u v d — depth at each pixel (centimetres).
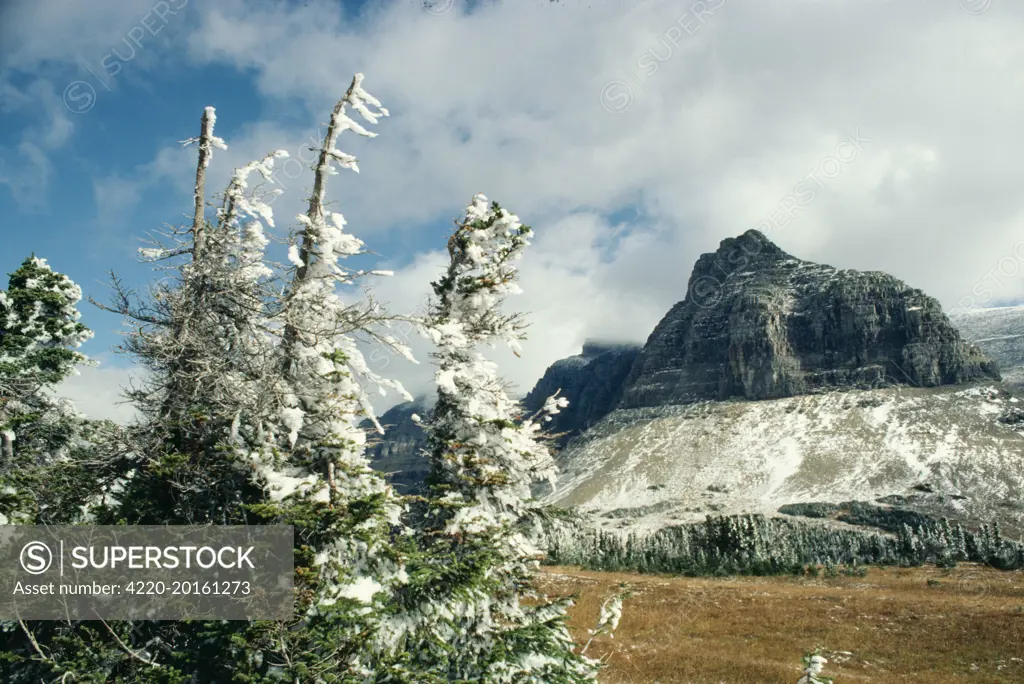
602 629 1382
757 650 4344
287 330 1270
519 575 1352
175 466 1083
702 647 4356
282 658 976
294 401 1180
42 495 1163
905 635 4625
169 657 1075
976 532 18812
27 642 1070
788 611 5594
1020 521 19788
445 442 1389
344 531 1027
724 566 10000
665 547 11575
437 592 1111
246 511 1109
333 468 1147
